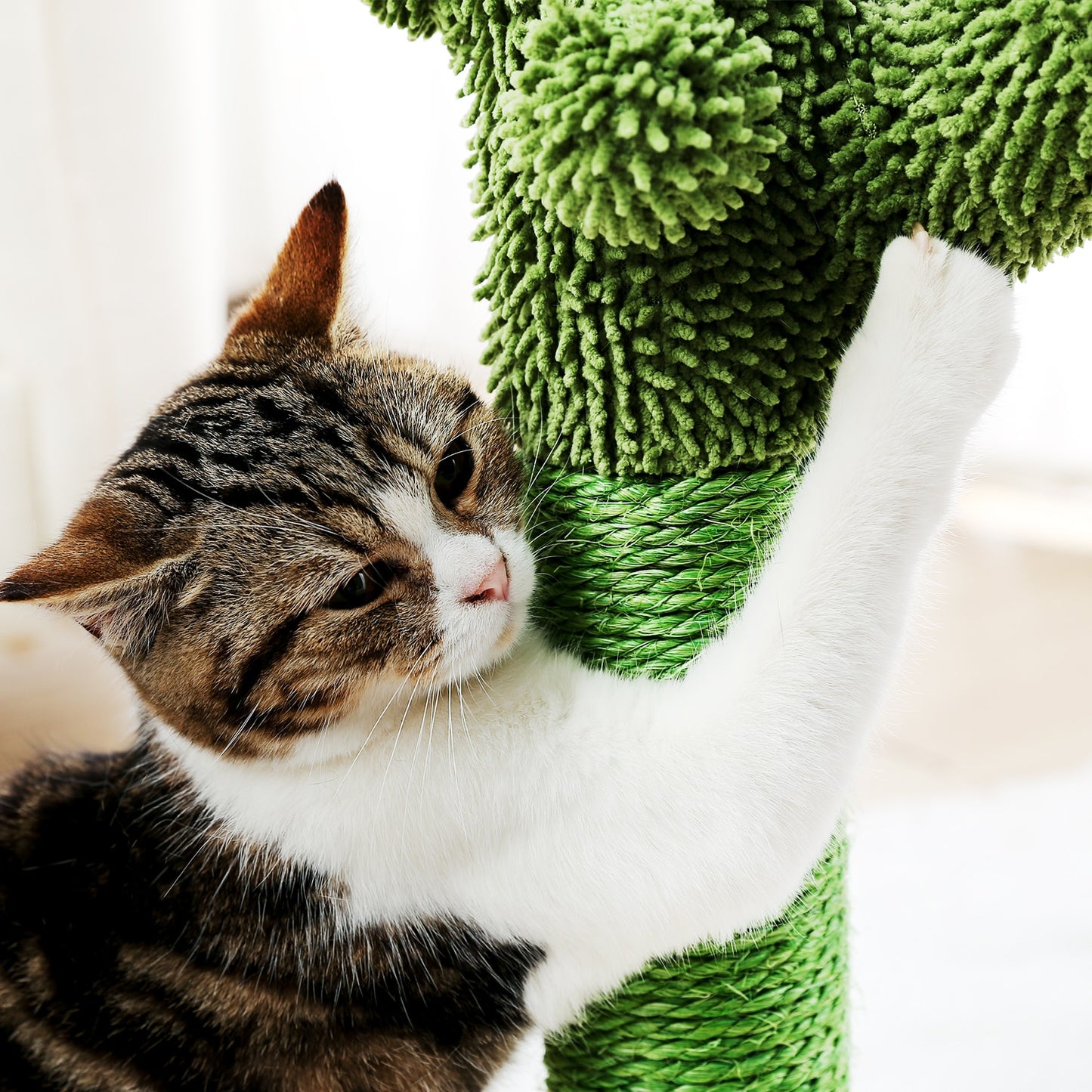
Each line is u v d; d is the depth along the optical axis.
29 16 2.27
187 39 2.39
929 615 1.13
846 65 0.85
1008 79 0.79
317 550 1.01
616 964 1.04
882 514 0.95
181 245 2.52
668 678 1.04
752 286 0.90
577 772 0.99
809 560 0.95
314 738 1.03
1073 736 2.68
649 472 0.99
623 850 0.98
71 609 0.96
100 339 2.51
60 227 2.41
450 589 1.04
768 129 0.79
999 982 1.88
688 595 1.02
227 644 1.00
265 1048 1.04
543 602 1.11
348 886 1.04
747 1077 1.08
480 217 1.02
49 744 1.88
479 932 1.05
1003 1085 1.66
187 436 1.08
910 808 2.41
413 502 1.06
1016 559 3.63
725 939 1.01
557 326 0.97
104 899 1.08
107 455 2.16
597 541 1.03
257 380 1.12
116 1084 1.00
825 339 0.94
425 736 1.03
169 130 2.45
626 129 0.74
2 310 2.40
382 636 1.03
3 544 2.30
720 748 0.97
